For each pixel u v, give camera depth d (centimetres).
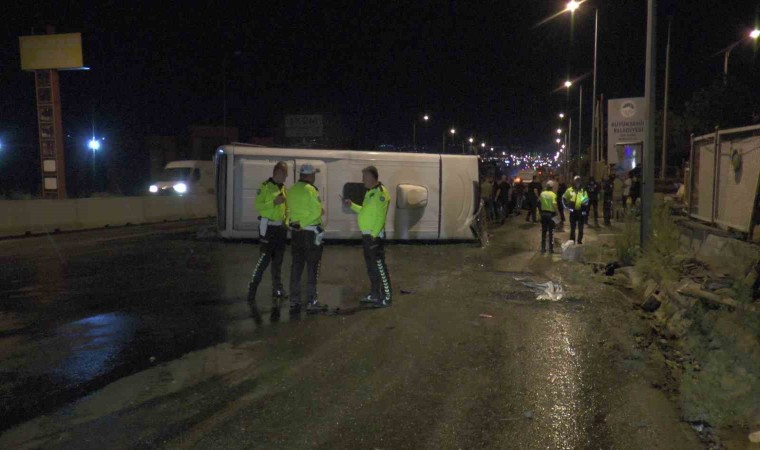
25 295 1060
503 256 1591
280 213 1008
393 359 722
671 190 3881
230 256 1509
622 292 1152
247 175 1752
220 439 516
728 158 1457
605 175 3047
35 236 2052
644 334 859
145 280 1195
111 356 729
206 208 3161
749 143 1316
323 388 630
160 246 1706
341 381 650
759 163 1255
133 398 602
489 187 2627
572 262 1489
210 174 3875
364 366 696
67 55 3134
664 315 918
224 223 1767
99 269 1323
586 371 690
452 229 1831
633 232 1525
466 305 1001
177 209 2922
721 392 571
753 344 615
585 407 589
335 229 1747
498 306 997
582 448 506
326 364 702
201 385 636
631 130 2975
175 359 718
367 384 642
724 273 1016
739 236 1253
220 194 1772
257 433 527
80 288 1118
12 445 505
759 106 3509
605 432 536
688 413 567
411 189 1786
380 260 977
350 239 1762
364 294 1076
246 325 863
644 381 660
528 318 920
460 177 1831
